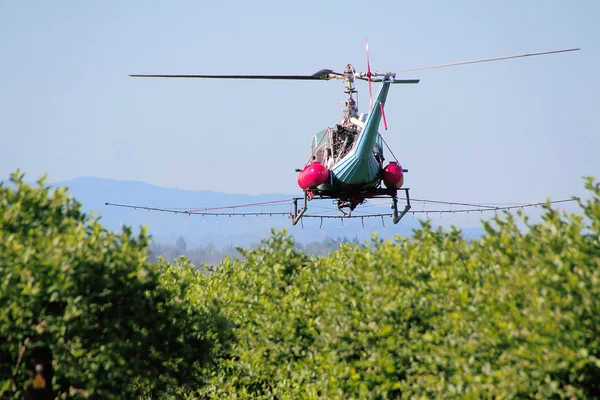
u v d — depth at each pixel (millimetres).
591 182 41875
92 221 48781
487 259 45562
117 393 50344
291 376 57625
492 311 40719
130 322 48469
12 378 44250
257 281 62625
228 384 63156
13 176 47750
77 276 43750
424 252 50688
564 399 37844
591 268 38688
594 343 36312
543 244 41906
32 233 44969
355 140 96625
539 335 37188
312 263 63156
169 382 55531
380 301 48781
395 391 49031
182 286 53625
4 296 42000
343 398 49562
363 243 56250
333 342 50750
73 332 44500
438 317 45250
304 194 99125
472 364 40812
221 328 59719
